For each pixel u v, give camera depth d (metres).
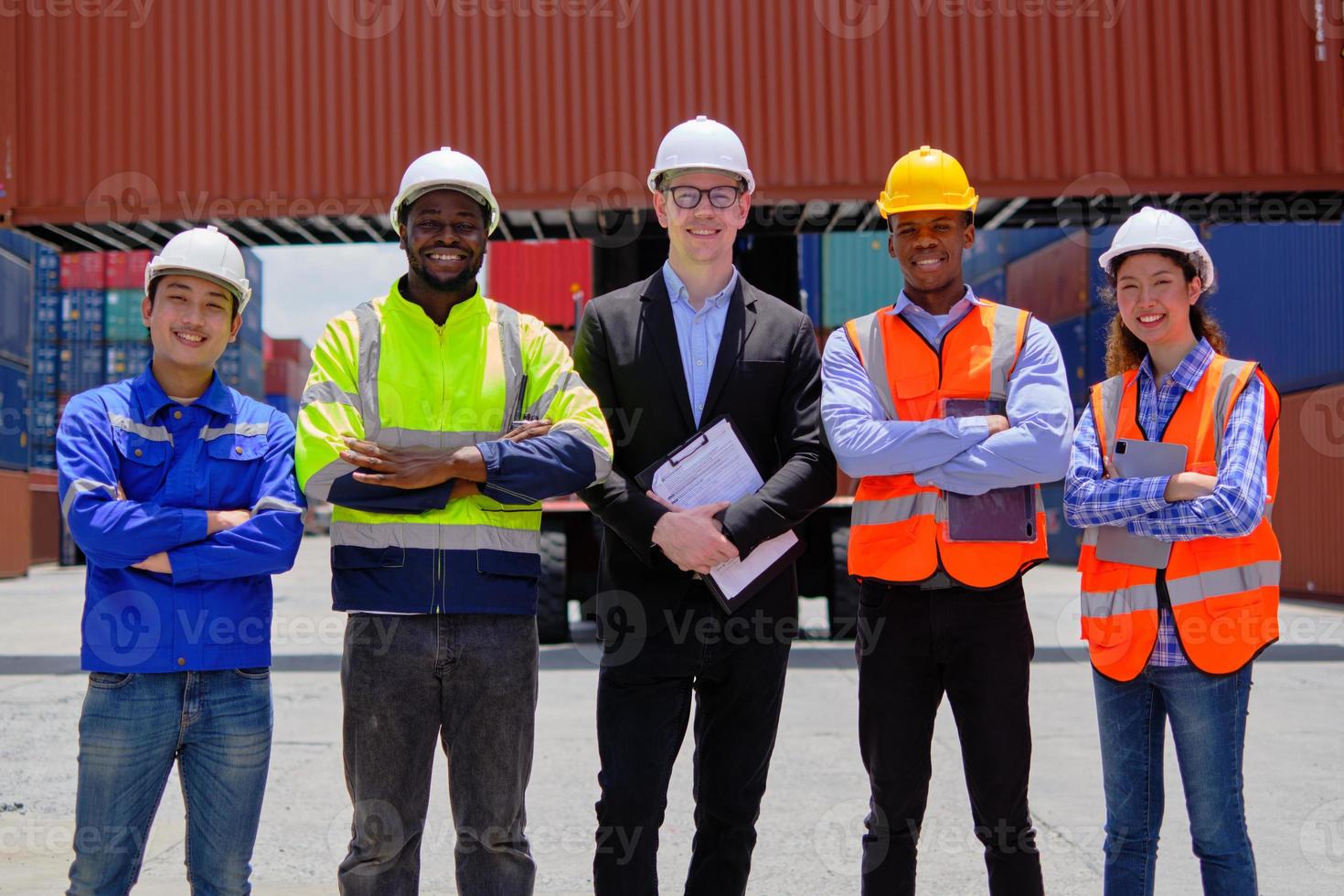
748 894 3.11
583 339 2.65
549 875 3.31
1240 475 2.25
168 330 2.27
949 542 2.37
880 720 2.44
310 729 5.46
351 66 8.55
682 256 2.57
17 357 22.27
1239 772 2.29
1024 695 2.40
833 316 14.51
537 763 4.71
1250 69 8.39
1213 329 2.54
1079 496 2.42
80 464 2.17
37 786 4.30
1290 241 14.16
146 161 8.54
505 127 8.47
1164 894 3.09
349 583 2.23
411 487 2.20
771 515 2.39
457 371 2.37
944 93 8.41
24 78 8.58
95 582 2.17
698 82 8.44
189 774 2.21
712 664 2.47
